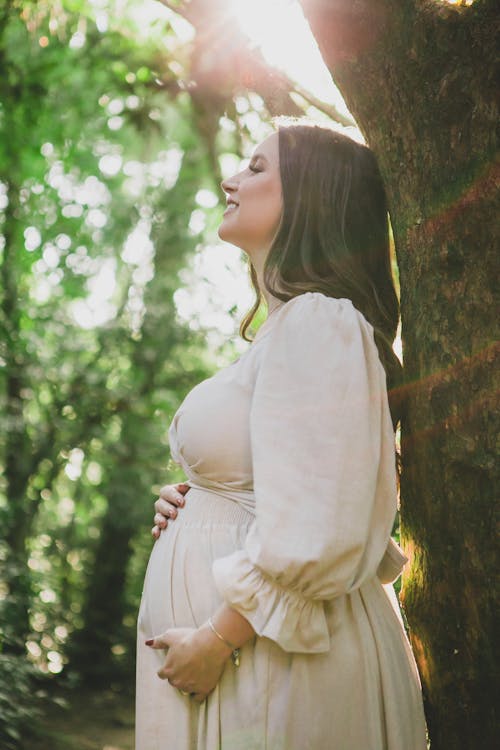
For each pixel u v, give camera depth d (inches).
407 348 66.2
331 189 68.9
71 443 296.4
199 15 113.0
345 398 58.1
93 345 316.2
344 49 68.7
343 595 60.4
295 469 56.8
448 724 63.3
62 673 279.3
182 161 315.0
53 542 302.4
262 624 56.6
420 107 64.0
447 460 61.7
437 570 63.4
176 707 62.0
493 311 60.3
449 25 61.4
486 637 60.2
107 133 331.9
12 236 295.7
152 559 67.1
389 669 60.8
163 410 305.9
